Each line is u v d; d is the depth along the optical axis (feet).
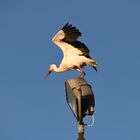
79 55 49.01
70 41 48.57
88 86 20.75
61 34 47.62
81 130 19.83
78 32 47.44
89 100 20.65
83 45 48.75
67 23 46.80
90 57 48.93
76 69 49.75
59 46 48.96
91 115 20.70
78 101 19.99
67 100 20.84
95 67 49.06
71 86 20.58
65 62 49.37
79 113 19.92
